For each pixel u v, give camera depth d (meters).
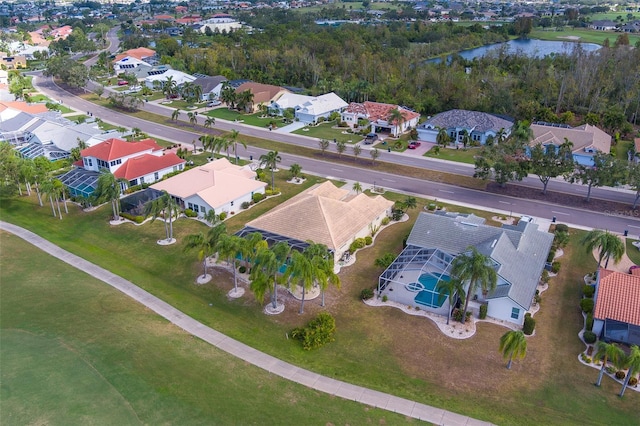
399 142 116.88
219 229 58.62
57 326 51.59
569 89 145.38
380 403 42.62
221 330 52.44
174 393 42.56
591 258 66.81
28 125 116.00
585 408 42.31
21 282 60.62
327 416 40.88
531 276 57.56
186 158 106.38
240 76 189.00
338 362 47.91
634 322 49.00
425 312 55.56
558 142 107.12
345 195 79.94
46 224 78.31
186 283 61.72
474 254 50.59
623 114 124.00
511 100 138.00
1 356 46.56
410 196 88.06
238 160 107.12
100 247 71.25
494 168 89.69
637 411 41.88
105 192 75.75
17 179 86.19
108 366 45.50
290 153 112.38
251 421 40.00
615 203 84.56
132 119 142.25
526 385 44.97
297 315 55.19
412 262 60.69
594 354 48.72
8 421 38.72
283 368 46.78
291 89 172.88
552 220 78.12
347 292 59.50
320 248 54.03
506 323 53.81
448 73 157.50
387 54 194.12
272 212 69.81
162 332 51.28
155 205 69.69
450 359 48.31
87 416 39.47
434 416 41.31
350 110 136.12
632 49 180.12
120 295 58.44
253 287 51.97
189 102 161.88
